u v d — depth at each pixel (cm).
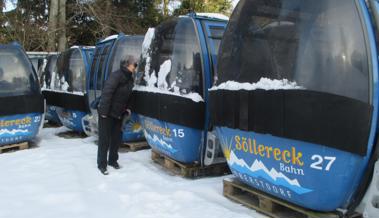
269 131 388
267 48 405
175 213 451
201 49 538
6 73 798
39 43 2070
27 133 825
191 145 551
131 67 635
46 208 481
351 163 332
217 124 469
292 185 387
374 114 318
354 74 326
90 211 468
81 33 2341
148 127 642
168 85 572
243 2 453
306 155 362
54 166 675
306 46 364
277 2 406
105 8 2222
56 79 1062
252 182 447
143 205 482
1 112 773
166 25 618
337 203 362
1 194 532
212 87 488
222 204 478
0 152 802
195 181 569
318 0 364
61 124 1169
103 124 621
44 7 2328
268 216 435
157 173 617
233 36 457
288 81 372
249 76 423
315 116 343
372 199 338
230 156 468
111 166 657
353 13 336
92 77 855
